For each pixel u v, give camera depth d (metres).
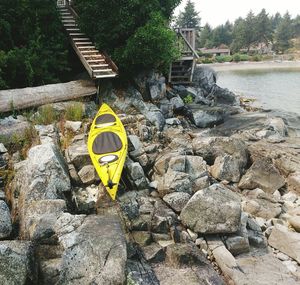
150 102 15.12
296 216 7.68
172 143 10.92
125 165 9.03
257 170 9.48
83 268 5.23
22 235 6.39
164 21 15.02
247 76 46.69
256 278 6.03
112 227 5.96
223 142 10.60
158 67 16.41
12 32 14.04
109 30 14.84
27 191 7.17
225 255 6.48
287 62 80.56
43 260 5.70
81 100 13.58
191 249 6.44
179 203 7.81
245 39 101.25
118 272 5.17
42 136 9.72
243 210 8.36
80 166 9.01
